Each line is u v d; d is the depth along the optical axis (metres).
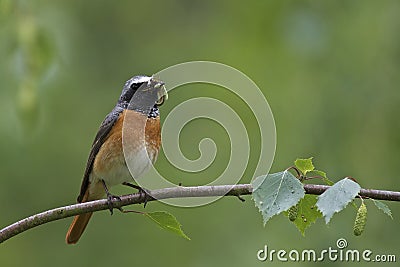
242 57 15.08
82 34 15.80
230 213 14.34
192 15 17.42
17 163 14.20
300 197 6.61
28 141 13.51
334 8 13.37
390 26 12.95
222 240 14.09
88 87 15.62
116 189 14.23
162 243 14.54
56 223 14.88
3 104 11.51
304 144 12.38
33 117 10.28
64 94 15.05
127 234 14.70
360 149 12.19
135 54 16.48
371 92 12.47
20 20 10.48
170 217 7.18
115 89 15.84
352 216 11.30
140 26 16.92
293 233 12.27
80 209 7.57
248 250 13.61
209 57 15.77
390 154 12.09
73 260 14.59
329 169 11.92
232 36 15.82
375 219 11.51
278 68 14.48
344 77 12.70
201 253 14.15
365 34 13.16
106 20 16.66
